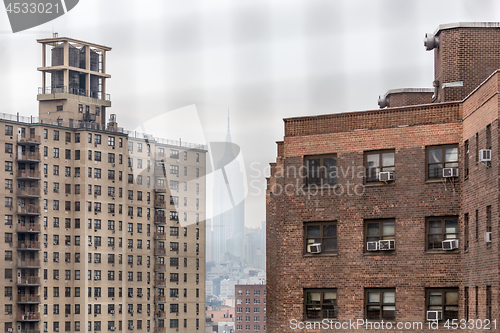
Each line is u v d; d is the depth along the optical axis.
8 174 148.38
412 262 38.88
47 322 148.00
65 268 153.12
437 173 38.94
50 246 151.25
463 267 37.62
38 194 150.38
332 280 40.62
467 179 37.50
